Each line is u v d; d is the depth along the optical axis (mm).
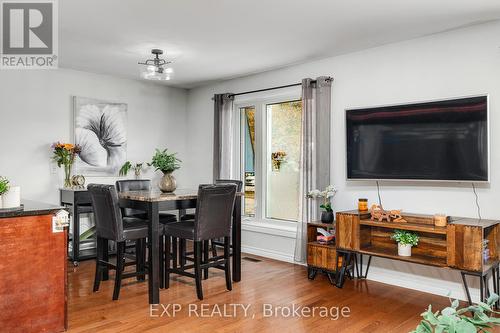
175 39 3842
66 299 2760
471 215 3467
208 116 6039
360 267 4191
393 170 3756
